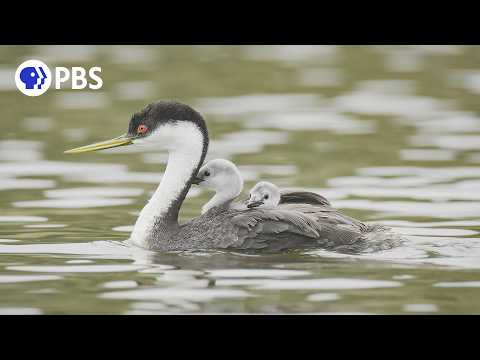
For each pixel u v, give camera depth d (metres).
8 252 13.99
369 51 32.53
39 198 17.78
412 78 28.91
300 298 11.65
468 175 19.30
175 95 26.50
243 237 13.83
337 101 26.31
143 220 14.59
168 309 11.32
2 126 23.62
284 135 22.77
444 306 11.37
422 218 16.12
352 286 12.11
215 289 12.02
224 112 24.95
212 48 32.06
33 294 11.94
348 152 21.25
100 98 26.17
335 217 14.12
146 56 30.88
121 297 11.77
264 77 28.89
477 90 27.36
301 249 13.73
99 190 18.44
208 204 14.98
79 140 22.30
